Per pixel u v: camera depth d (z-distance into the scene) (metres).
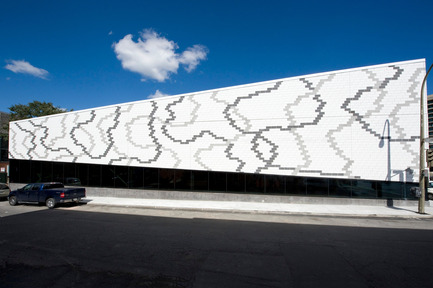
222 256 6.06
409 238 7.78
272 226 9.39
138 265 5.49
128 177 18.31
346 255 6.17
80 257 6.02
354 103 14.41
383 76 14.07
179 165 17.17
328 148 14.70
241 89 16.20
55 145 20.73
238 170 16.02
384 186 14.09
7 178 25.70
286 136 15.32
